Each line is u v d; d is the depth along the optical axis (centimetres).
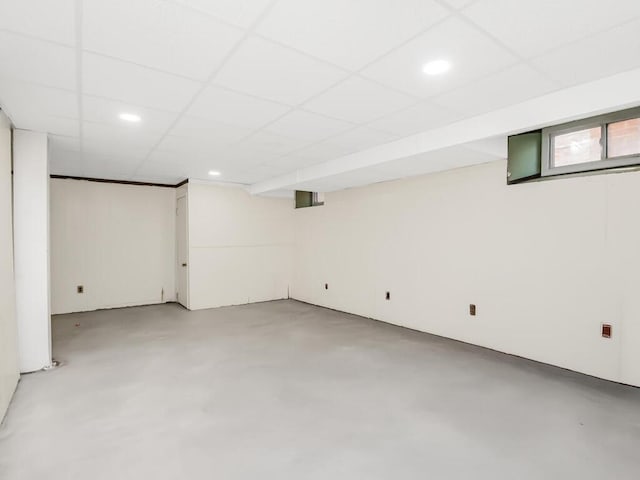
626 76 221
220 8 154
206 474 189
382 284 530
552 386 296
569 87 242
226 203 649
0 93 242
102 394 286
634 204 289
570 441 218
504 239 378
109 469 192
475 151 334
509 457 203
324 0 149
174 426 237
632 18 163
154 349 401
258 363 357
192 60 200
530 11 158
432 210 454
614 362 302
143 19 161
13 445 214
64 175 571
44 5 150
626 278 294
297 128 325
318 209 657
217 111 280
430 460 201
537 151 338
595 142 304
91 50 188
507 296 377
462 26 169
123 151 407
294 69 212
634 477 185
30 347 330
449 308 437
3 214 265
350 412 256
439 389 294
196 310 611
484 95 254
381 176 479
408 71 216
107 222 617
